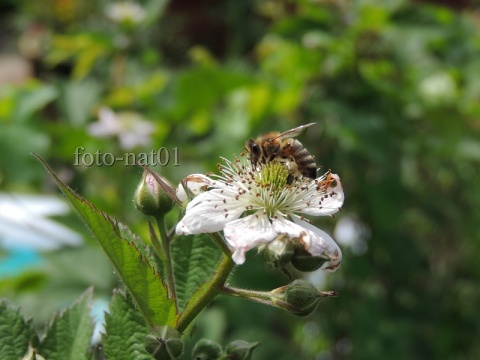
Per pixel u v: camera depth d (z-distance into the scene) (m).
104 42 0.38
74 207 0.15
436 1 0.41
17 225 0.31
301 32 0.32
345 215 0.32
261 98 0.33
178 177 0.32
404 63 0.34
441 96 0.33
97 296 0.28
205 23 0.51
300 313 0.15
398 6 0.32
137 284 0.15
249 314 0.29
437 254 0.36
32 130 0.33
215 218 0.16
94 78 0.46
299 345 0.34
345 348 0.32
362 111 0.31
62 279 0.28
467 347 0.34
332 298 0.32
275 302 0.16
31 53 0.55
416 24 0.32
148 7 0.39
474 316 0.34
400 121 0.32
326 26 0.32
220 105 0.38
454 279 0.35
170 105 0.35
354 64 0.32
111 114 0.33
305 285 0.15
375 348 0.31
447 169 0.36
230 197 0.17
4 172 0.33
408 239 0.32
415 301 0.33
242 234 0.16
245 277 0.29
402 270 0.32
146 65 0.40
